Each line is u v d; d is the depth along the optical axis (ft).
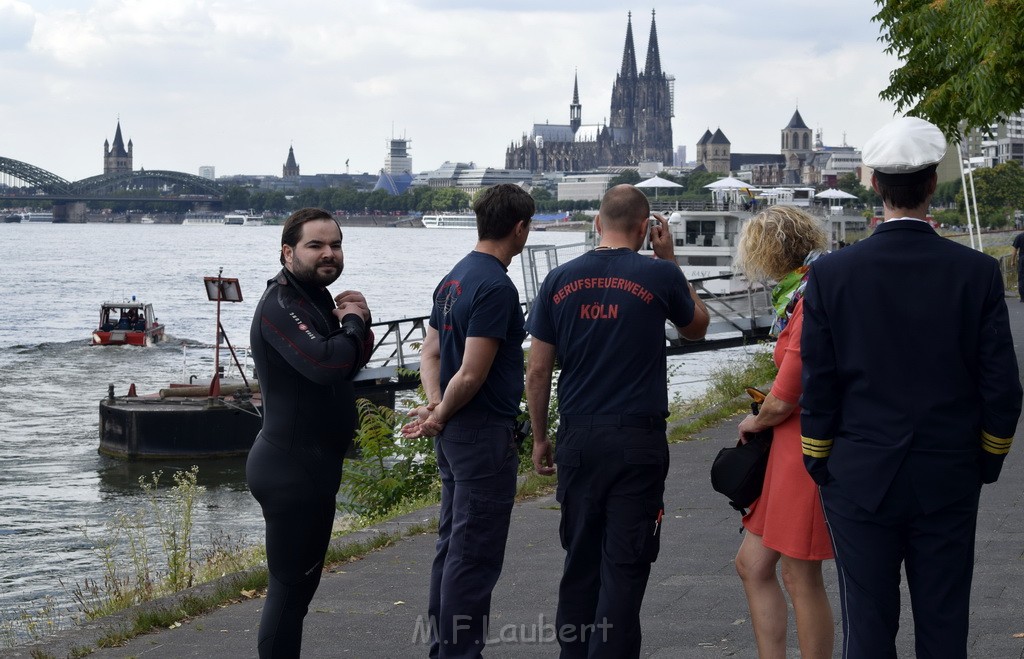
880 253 14.42
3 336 218.38
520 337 19.67
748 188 188.96
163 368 170.50
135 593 32.91
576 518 18.61
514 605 24.17
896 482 14.19
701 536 29.73
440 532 20.77
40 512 75.00
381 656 21.29
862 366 14.37
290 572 17.71
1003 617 21.88
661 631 21.94
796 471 16.90
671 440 46.19
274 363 17.42
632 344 18.17
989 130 58.44
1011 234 297.33
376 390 94.17
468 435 19.36
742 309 112.27
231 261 558.56
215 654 21.62
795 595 17.24
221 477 88.28
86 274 435.53
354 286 394.93
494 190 19.35
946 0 55.16
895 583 14.57
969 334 14.16
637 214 18.76
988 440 14.25
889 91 63.16
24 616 39.93
